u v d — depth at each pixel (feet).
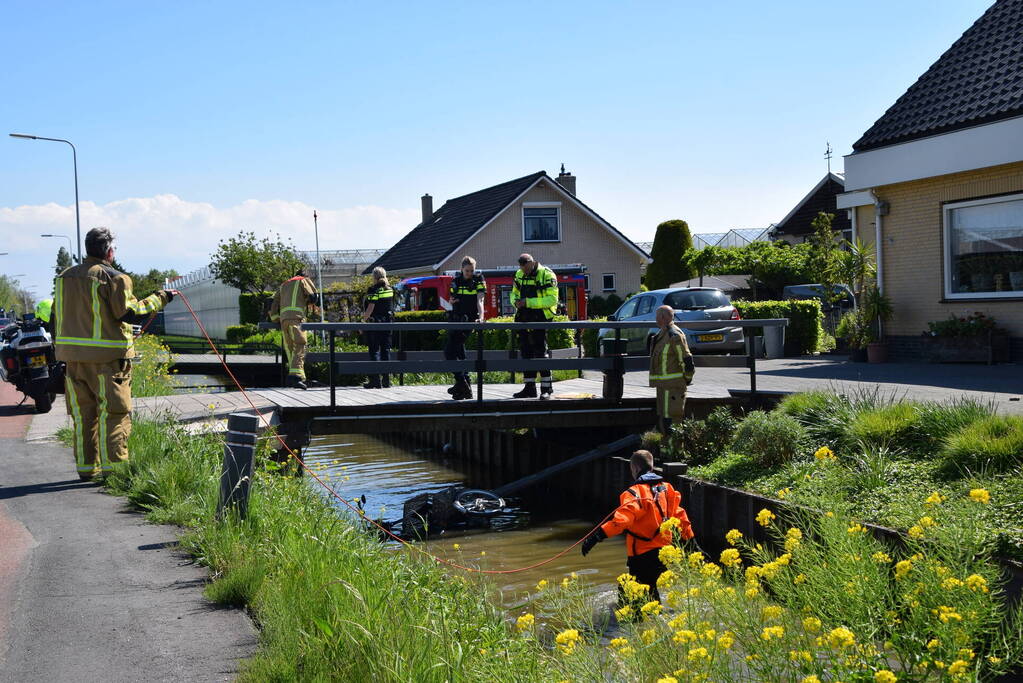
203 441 27.50
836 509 18.26
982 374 42.96
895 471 25.39
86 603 15.47
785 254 117.91
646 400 38.14
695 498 30.01
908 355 54.49
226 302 155.74
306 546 18.01
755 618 13.04
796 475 27.32
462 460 50.55
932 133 50.49
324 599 15.08
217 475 23.99
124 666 12.91
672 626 12.56
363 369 34.63
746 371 53.16
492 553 29.86
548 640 17.58
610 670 12.76
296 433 34.30
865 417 28.66
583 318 110.73
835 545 14.89
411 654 12.76
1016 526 19.83
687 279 139.85
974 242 50.62
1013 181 47.80
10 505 22.07
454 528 33.91
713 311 58.13
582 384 47.44
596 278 129.80
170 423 29.91
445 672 12.75
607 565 27.68
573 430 42.93
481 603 16.94
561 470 37.11
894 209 55.16
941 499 22.25
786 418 30.48
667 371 33.14
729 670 12.27
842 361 57.77
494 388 44.65
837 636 11.37
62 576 16.83
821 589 13.84
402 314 94.12
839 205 61.82
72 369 24.11
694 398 38.73
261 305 141.38
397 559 19.24
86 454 24.50
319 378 73.92
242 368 78.28
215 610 15.25
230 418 20.29
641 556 19.62
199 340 97.60
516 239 125.70
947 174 49.60
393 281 127.44
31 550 18.38
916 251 53.83
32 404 44.42
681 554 14.74
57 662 13.02
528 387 38.34
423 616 14.92
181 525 20.47
